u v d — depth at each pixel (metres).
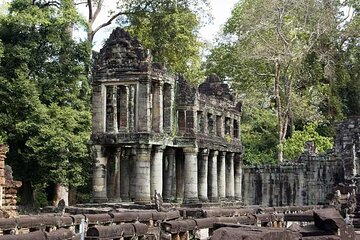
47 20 59.53
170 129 51.72
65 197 63.47
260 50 76.31
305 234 18.67
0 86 57.12
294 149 76.75
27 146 56.66
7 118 57.03
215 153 57.78
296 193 71.00
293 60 77.88
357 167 67.69
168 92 51.88
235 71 85.75
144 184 48.12
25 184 60.22
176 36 75.50
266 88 86.88
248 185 73.12
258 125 85.88
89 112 60.56
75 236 19.16
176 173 54.19
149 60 49.41
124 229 20.19
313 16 79.50
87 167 60.56
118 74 49.62
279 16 76.25
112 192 50.47
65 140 56.16
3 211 31.92
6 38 59.91
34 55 60.50
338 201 44.84
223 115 60.91
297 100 82.06
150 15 75.44
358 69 91.19
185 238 22.45
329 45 87.56
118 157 50.69
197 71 82.81
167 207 44.41
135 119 49.19
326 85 87.94
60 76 61.41
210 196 57.16
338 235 18.80
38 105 57.03
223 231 13.84
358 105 93.38
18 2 60.00
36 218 23.33
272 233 14.12
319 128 89.56
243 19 78.50
